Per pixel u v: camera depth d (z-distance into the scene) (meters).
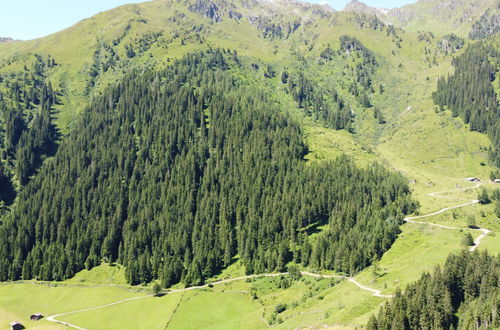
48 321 183.62
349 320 124.56
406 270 152.62
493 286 118.94
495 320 106.12
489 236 174.38
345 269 182.75
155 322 177.75
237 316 174.00
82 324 181.00
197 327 170.00
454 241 170.88
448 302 115.75
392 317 113.81
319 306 148.75
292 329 132.88
